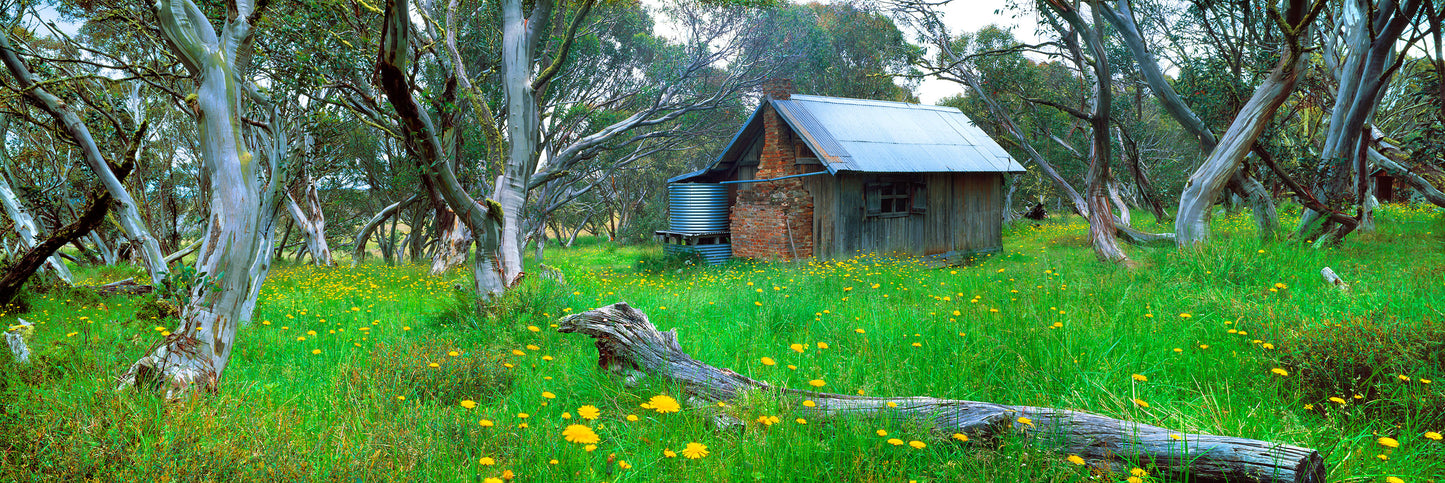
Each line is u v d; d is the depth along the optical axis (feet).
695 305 27.14
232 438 10.15
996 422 10.71
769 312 22.45
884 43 95.20
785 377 15.25
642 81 75.87
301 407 13.44
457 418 11.77
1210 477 9.17
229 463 8.89
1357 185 47.19
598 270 62.85
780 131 55.31
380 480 9.18
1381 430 10.93
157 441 9.41
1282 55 33.60
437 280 44.47
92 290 30.78
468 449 10.67
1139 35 43.88
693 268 54.08
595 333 14.48
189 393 12.97
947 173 59.77
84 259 73.82
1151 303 20.99
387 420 11.97
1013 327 17.08
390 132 26.13
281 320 24.93
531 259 85.20
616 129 64.95
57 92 22.86
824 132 53.42
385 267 61.57
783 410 11.98
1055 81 67.05
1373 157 55.21
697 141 89.97
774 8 67.92
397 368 14.51
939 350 15.90
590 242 151.43
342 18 28.81
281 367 17.66
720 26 71.36
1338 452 10.18
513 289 25.32
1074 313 18.95
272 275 50.70
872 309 23.91
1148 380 13.87
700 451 9.05
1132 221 86.94
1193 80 48.32
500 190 32.37
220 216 14.70
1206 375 14.05
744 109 86.17
